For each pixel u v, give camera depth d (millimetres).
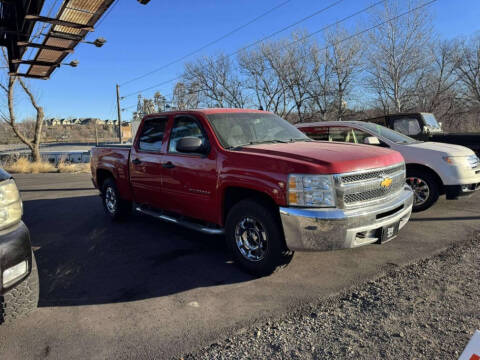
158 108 38438
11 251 2656
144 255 4750
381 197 3736
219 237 5504
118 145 6402
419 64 27203
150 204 5461
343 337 2686
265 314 3086
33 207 8656
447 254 4285
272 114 5426
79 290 3711
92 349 2650
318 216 3297
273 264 3709
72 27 8859
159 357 2531
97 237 5684
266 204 3744
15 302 2893
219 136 4336
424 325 2787
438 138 8914
